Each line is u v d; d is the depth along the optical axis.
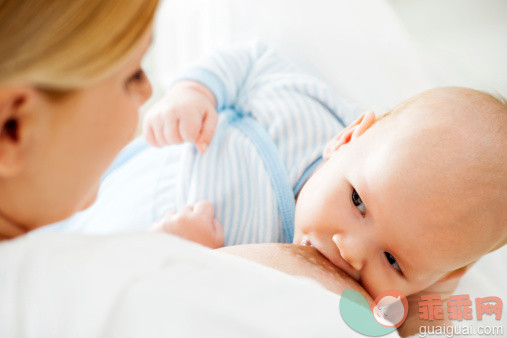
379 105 1.12
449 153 0.65
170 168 0.91
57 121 0.35
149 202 0.86
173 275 0.35
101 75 0.36
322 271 0.62
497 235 0.65
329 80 1.17
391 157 0.66
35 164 0.36
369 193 0.66
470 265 0.78
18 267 0.34
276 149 0.87
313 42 1.21
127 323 0.31
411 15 1.67
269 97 0.97
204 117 0.89
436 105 0.70
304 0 1.27
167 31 1.32
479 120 0.67
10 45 0.30
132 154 1.02
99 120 0.39
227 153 0.87
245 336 0.32
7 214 0.40
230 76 1.00
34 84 0.32
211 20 1.28
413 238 0.65
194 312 0.32
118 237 0.38
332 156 0.77
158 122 0.86
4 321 0.31
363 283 0.69
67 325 0.31
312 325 0.34
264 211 0.81
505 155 0.64
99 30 0.33
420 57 1.23
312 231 0.71
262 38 1.23
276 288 0.37
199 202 0.79
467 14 1.61
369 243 0.66
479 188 0.64
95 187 0.46
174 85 0.96
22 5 0.30
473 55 1.43
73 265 0.34
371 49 1.20
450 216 0.64
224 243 0.79
